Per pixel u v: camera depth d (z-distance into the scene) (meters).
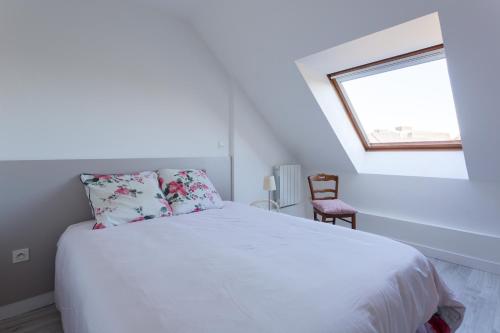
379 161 3.42
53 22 2.03
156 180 2.35
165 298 0.97
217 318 0.85
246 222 1.96
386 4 1.81
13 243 1.87
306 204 4.12
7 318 1.85
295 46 2.45
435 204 2.89
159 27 2.61
